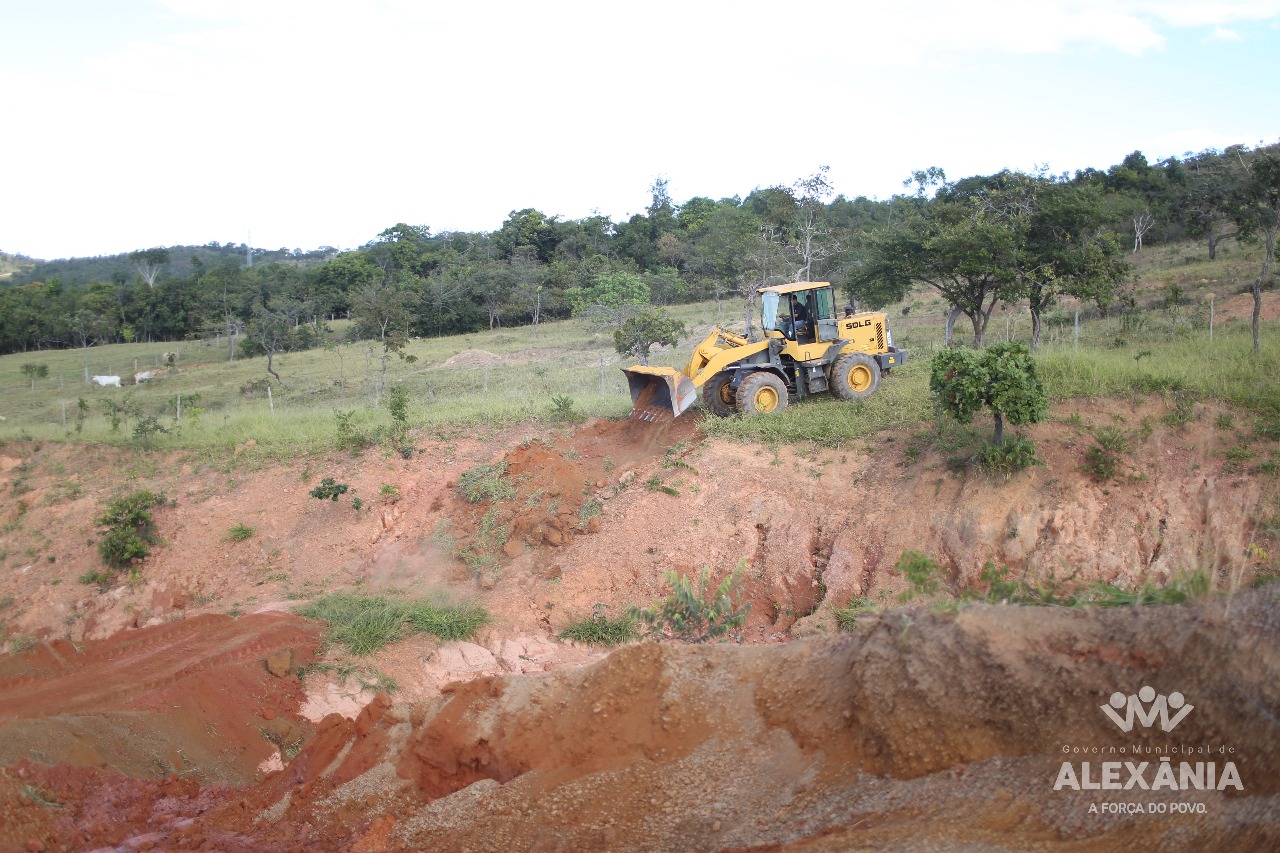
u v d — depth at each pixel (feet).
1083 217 70.54
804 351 54.08
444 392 95.50
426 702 28.37
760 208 211.20
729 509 45.88
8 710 33.63
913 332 95.50
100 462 60.70
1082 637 17.47
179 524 52.85
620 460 53.11
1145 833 14.32
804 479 46.39
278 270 229.25
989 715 17.33
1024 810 15.49
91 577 49.70
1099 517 39.81
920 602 37.14
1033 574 38.50
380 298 111.96
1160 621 17.01
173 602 47.34
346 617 41.63
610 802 20.39
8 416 110.42
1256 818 13.71
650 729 22.18
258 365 146.30
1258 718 14.79
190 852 24.52
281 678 36.81
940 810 16.15
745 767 19.93
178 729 32.30
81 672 37.83
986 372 41.24
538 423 59.88
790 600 42.11
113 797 28.35
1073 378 47.85
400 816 23.86
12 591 49.80
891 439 47.19
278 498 54.49
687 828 18.58
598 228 235.61
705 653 23.57
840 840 16.05
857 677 19.51
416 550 48.80
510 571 45.50
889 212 198.70
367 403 88.48
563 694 24.64
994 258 70.85
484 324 180.14
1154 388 45.29
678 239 218.59
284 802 26.78
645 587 43.42
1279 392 42.50
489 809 21.94
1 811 25.66
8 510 56.34
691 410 55.06
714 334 56.54
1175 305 82.07
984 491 41.65
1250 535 36.76
